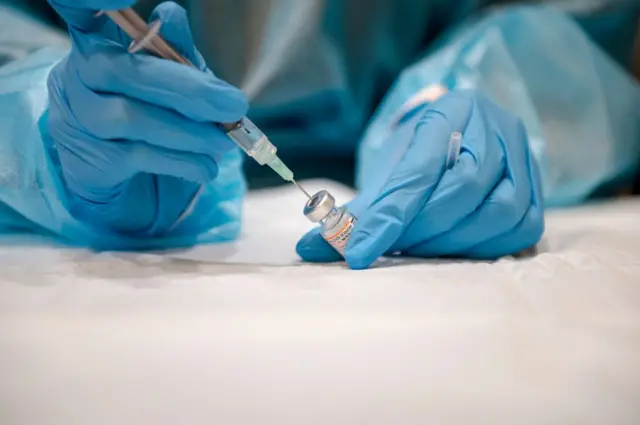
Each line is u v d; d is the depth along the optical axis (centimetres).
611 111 172
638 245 105
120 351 57
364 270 88
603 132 167
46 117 104
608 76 175
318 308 68
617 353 57
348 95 192
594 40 202
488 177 97
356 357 56
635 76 208
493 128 106
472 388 51
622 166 177
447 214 94
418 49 201
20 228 115
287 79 182
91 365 54
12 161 103
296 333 61
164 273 86
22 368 54
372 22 185
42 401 48
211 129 90
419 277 82
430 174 95
